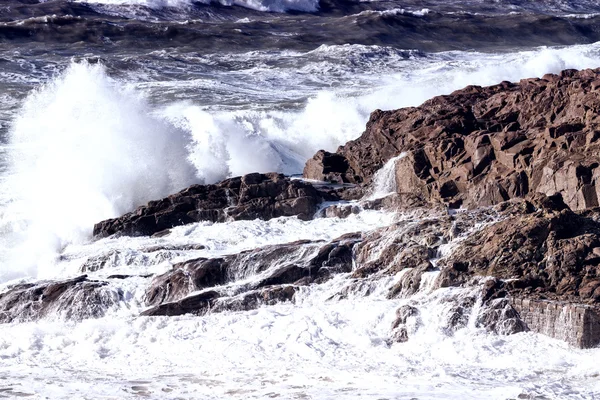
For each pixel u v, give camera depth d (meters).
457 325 73.75
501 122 117.62
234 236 103.25
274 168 141.25
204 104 177.25
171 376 67.38
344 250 89.44
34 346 77.75
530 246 80.25
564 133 103.06
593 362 66.44
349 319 77.00
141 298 88.19
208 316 80.75
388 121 126.25
